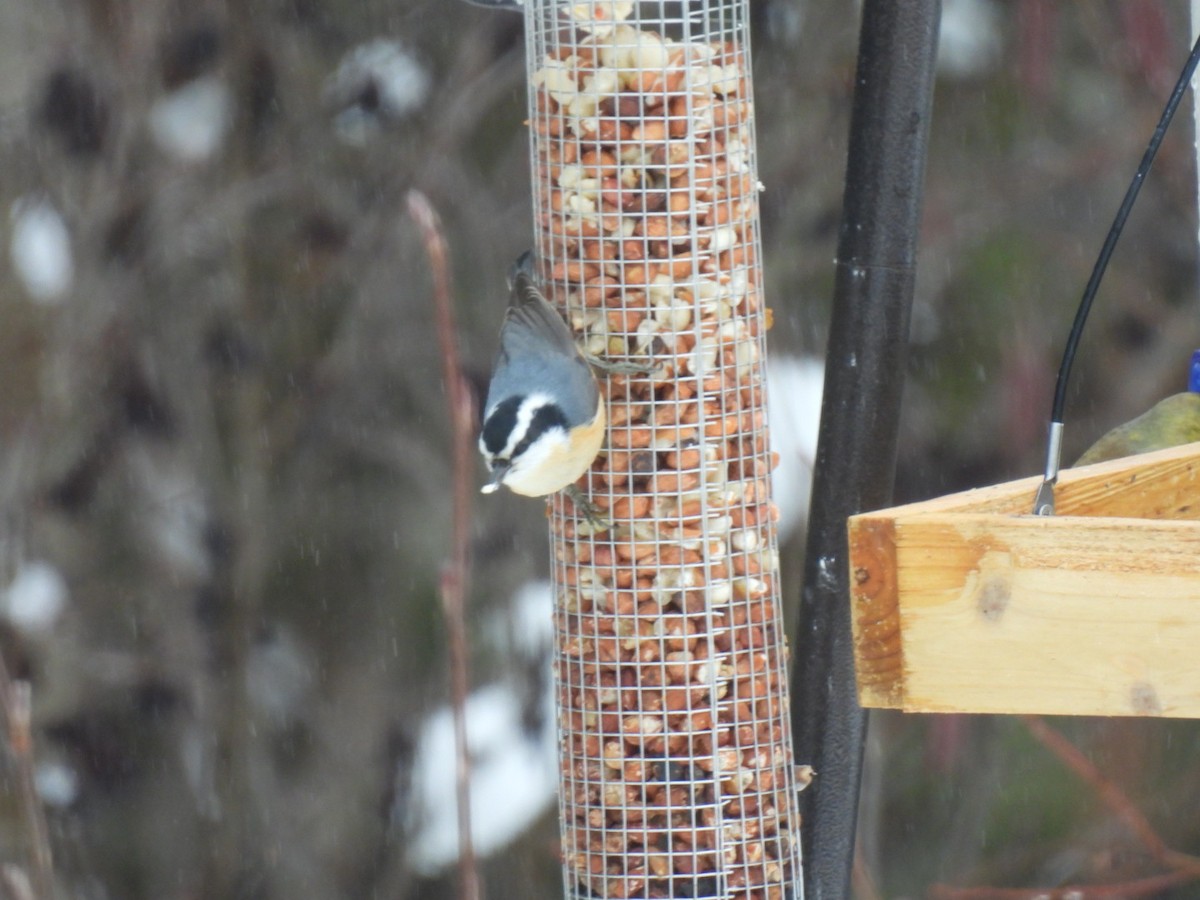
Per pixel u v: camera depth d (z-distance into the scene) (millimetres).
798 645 7688
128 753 13219
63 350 12922
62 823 12953
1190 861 11039
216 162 13133
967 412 13336
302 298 13234
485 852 13078
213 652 13266
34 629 12977
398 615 13242
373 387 13242
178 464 13258
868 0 7414
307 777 13242
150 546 13219
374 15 13258
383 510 13258
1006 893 11523
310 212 13195
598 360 7324
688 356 7391
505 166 13172
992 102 13516
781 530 12562
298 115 13195
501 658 13195
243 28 13148
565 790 7637
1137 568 5699
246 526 13219
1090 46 13516
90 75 12875
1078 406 13336
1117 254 13445
